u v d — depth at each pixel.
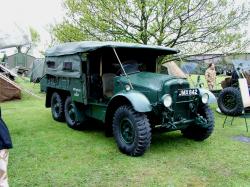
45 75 7.66
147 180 4.03
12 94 10.88
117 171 4.31
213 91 9.37
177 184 3.92
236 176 4.18
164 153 5.07
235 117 8.27
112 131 5.70
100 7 9.54
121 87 5.50
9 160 4.68
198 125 5.42
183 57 10.02
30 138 5.91
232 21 9.75
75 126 6.52
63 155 4.94
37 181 3.97
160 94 4.96
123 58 6.30
